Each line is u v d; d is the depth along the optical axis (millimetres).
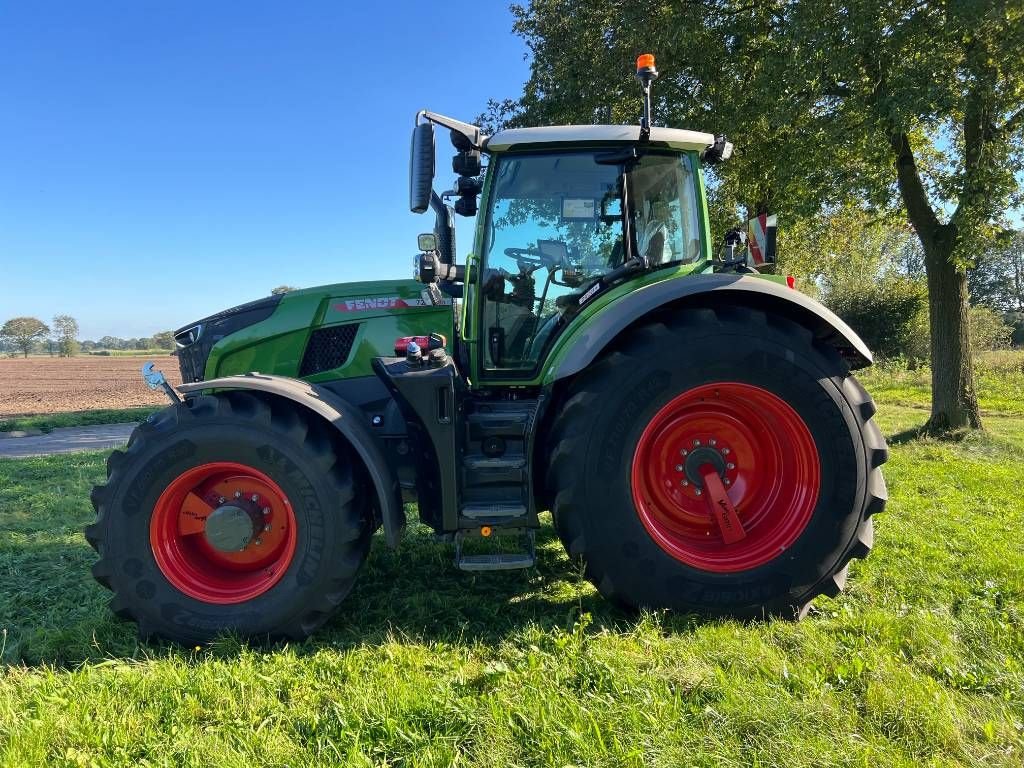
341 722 2074
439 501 2910
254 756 1967
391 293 3592
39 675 2475
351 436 2756
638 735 1971
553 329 3383
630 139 3252
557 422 2867
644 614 2768
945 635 2588
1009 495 4902
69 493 5707
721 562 2830
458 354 3609
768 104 7449
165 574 2730
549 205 3365
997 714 2107
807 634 2633
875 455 2838
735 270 3324
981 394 12688
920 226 8094
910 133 7672
